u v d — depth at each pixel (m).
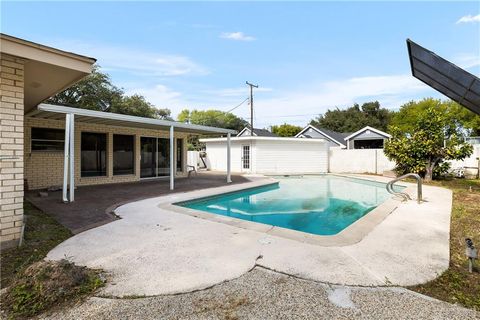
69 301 2.30
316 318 2.07
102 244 3.71
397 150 11.90
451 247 3.70
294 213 7.21
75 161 9.55
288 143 17.45
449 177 12.22
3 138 3.54
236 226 4.61
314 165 17.88
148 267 2.96
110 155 10.56
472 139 17.44
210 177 13.70
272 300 2.31
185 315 2.11
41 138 8.79
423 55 4.11
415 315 2.11
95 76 19.36
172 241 3.82
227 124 44.03
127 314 2.12
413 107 24.33
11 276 2.80
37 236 4.04
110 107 21.14
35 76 4.33
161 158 12.78
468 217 5.34
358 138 23.27
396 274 2.81
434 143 10.95
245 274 2.79
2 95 3.52
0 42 3.26
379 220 5.04
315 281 2.65
